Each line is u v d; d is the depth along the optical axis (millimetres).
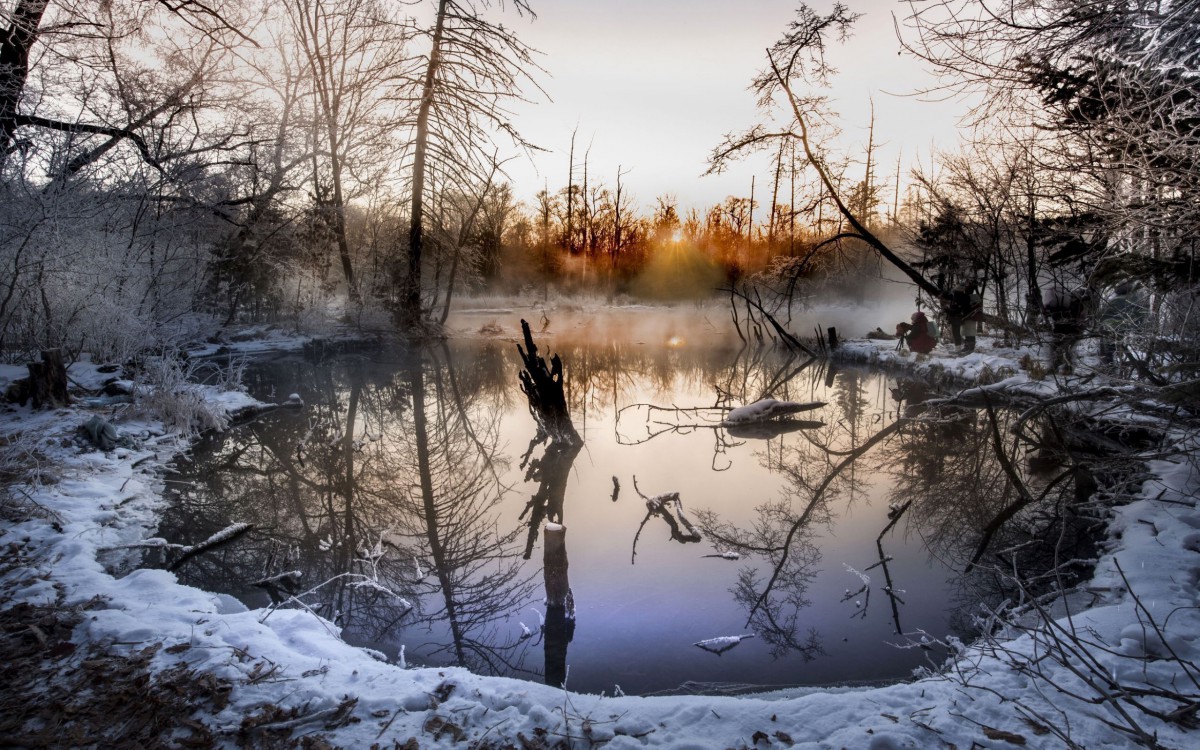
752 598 5852
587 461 10750
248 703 3498
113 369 12312
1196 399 6367
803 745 3184
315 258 22484
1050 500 7938
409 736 3285
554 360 11992
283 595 5805
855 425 12883
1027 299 14711
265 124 18000
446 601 5855
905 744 3162
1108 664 3777
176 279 16438
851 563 6621
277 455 10289
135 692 3549
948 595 5801
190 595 4914
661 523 7914
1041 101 6848
